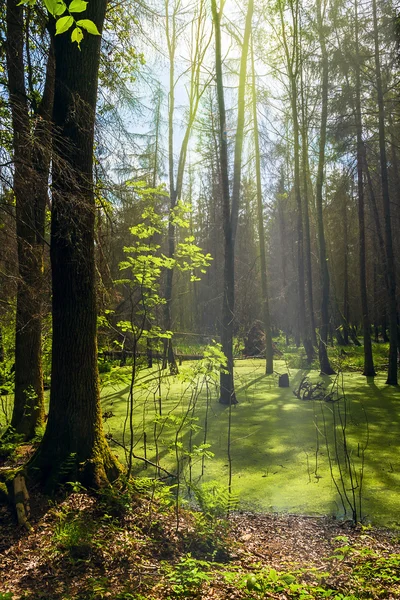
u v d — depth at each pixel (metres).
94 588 3.28
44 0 1.56
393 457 6.49
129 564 3.65
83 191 5.05
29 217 6.34
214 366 5.43
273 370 16.86
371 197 17.25
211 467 6.26
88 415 4.96
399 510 4.86
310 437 7.66
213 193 28.58
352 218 26.75
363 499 5.15
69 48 5.04
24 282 6.49
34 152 5.27
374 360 19.55
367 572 3.54
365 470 6.02
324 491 5.40
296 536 4.38
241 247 29.27
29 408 7.33
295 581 3.38
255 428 8.29
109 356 10.51
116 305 8.45
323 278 15.24
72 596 3.21
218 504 4.50
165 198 16.89
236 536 4.38
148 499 4.76
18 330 7.02
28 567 3.54
